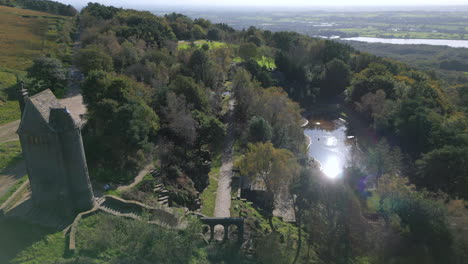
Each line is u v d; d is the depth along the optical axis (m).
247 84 93.00
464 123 89.56
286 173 55.16
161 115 71.12
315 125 114.38
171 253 36.56
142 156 56.53
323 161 90.44
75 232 36.84
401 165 81.81
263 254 42.91
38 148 36.25
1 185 44.31
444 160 72.06
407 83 125.50
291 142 83.44
